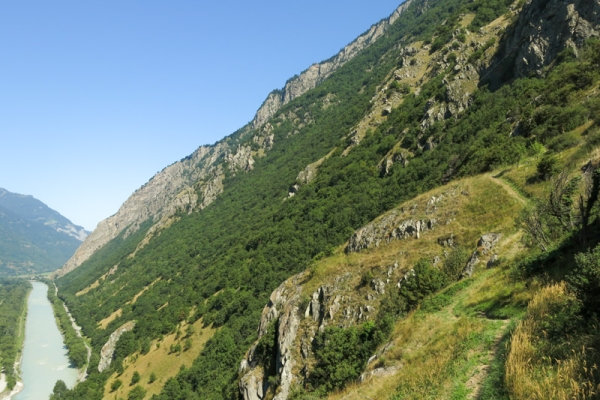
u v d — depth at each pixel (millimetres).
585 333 10875
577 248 18312
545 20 85500
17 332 148375
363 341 29234
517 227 30281
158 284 153500
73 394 88625
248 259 115812
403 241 41938
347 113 189875
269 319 47531
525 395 9812
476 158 61875
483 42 116562
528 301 16672
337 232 92062
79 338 135875
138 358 97375
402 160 98875
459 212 40812
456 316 20594
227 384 60438
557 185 24531
